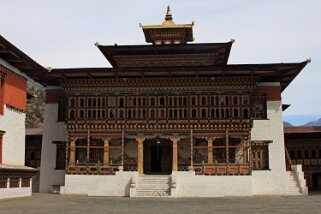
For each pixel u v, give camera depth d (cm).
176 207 2595
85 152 4138
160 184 3722
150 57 4603
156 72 3844
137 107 3969
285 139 5078
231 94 3909
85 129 3997
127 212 2275
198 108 3916
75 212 2252
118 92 4003
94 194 3847
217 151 4050
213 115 3900
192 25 4812
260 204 2842
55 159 4291
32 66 3353
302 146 5053
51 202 2902
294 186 4081
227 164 3809
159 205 2738
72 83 4034
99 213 2214
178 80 3938
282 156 4088
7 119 3172
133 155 4138
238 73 3872
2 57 3088
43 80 4231
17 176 3189
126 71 3809
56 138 4309
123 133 3962
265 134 4131
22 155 3422
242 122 3862
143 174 3975
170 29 4856
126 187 3816
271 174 4056
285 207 2614
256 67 3744
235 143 4047
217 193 3759
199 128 3897
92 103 4019
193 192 3756
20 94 3431
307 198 3447
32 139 5003
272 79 4178
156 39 4916
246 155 3834
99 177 3881
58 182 4250
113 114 3984
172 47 4431
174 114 3931
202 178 3781
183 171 3838
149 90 3975
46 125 4347
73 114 4016
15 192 3161
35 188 4378
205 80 3916
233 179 3781
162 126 3928
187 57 4572
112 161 4094
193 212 2289
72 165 3944
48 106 4372
